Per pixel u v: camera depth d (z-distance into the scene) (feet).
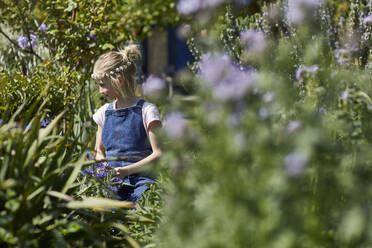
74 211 7.56
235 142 4.72
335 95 5.95
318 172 5.34
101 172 9.98
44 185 6.97
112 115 11.43
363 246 5.08
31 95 14.01
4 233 6.23
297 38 7.04
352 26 11.16
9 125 7.06
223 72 4.88
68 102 15.76
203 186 5.15
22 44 19.65
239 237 4.67
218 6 10.98
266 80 5.08
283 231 4.61
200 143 5.04
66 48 19.34
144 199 9.85
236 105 4.82
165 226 6.53
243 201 4.71
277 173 4.70
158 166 5.55
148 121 11.06
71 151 8.10
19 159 6.81
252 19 15.23
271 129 4.98
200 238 4.88
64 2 19.44
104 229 7.65
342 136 6.45
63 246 6.56
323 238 5.27
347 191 5.35
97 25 19.74
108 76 11.30
